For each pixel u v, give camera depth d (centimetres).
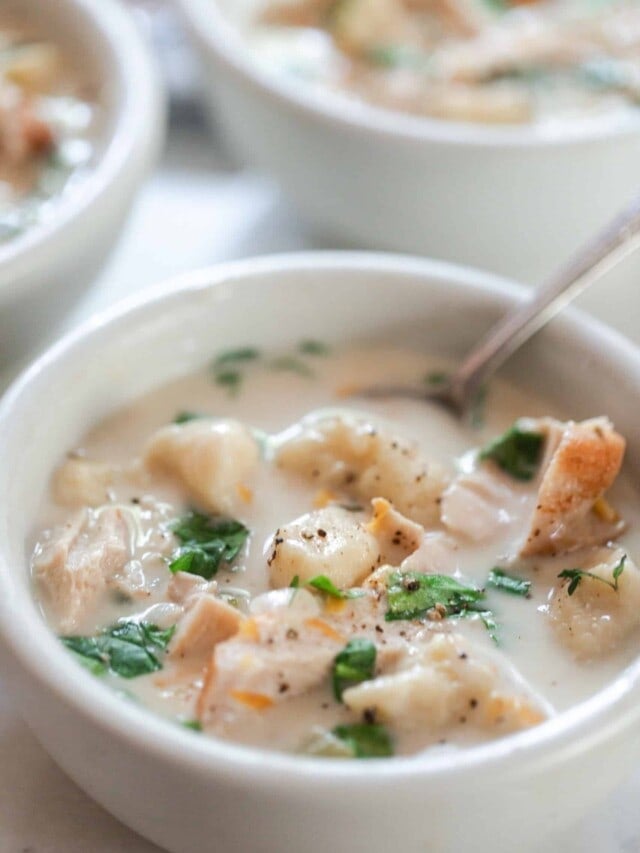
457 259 52
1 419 39
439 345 44
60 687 35
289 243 54
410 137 49
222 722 35
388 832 34
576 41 57
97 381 42
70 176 49
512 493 41
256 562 39
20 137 49
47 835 38
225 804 34
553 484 39
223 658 36
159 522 40
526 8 60
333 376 44
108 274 51
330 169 51
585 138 49
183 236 54
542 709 36
